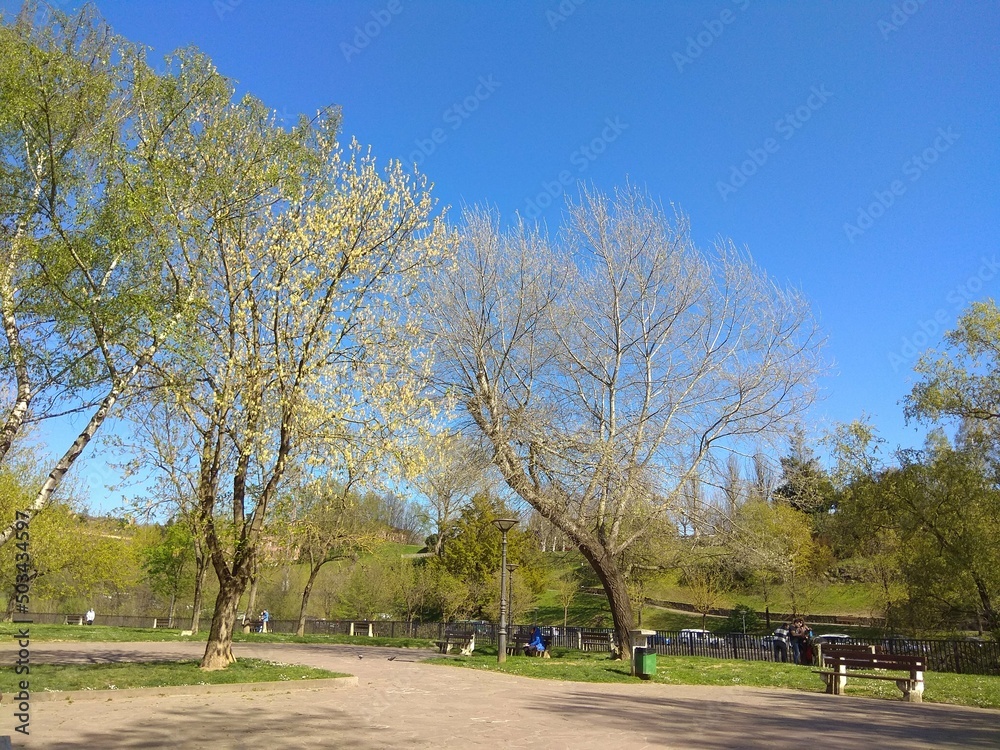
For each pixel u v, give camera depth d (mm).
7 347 12250
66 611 51625
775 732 10336
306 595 36312
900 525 29016
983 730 10781
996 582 26109
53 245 12258
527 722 10812
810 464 27062
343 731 9648
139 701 12031
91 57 13180
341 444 15547
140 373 13977
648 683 17500
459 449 21531
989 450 26938
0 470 28359
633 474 21172
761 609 48219
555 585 48688
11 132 12391
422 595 42625
